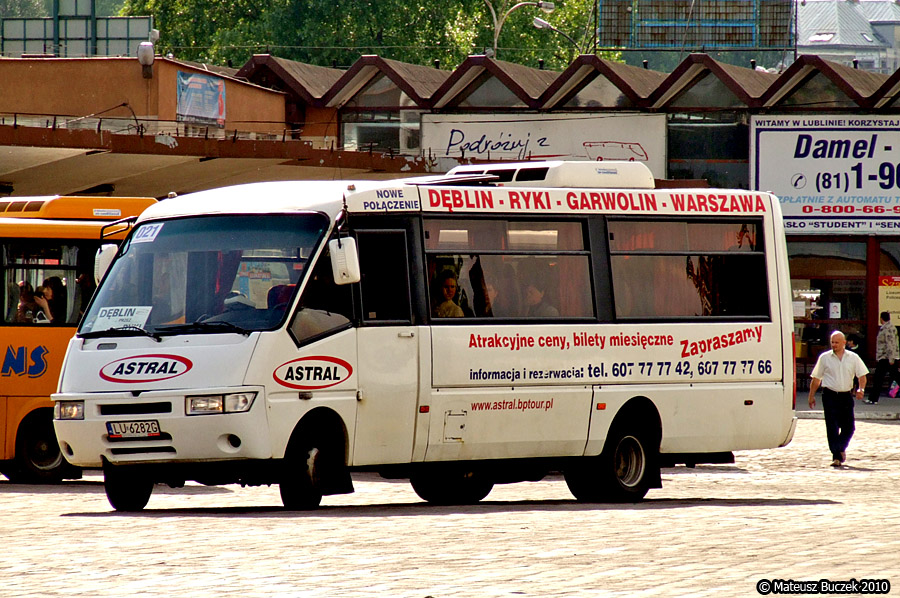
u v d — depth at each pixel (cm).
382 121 13325
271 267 4256
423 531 3594
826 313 12344
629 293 4903
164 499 5225
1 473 6128
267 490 5741
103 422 4197
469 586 2642
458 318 4547
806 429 9344
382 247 4428
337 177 10206
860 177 12200
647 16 16062
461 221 4600
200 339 4184
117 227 5678
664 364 4931
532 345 4659
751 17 15938
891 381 12238
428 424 4456
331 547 3238
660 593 2556
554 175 4872
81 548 3250
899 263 12288
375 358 4347
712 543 3381
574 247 4812
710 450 5053
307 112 13475
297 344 4184
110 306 4369
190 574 2802
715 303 5078
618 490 4850
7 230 5556
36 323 5597
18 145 7944
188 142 8769
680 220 5034
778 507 4631
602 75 12781
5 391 5578
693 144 12638
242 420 4078
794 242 12406
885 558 3083
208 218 4388
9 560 3055
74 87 11400
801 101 12312
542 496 5475
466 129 13088
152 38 12019
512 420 4619
